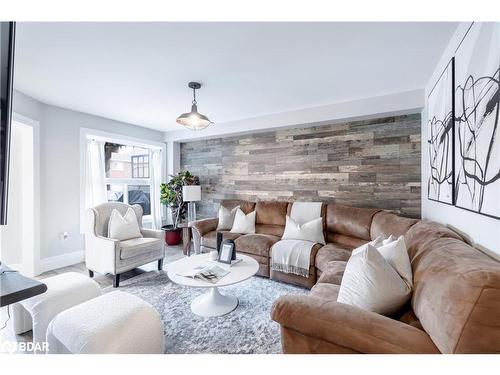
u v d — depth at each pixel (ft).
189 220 15.46
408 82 8.16
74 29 5.38
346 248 9.08
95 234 9.44
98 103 10.44
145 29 5.39
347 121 10.74
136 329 4.45
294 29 5.37
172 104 10.59
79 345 3.94
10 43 3.29
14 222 10.31
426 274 3.69
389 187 9.94
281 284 8.93
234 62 6.88
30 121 9.64
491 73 3.55
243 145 14.05
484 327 2.54
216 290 7.42
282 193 12.69
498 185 3.34
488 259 3.21
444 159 5.89
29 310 5.32
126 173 14.96
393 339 3.10
